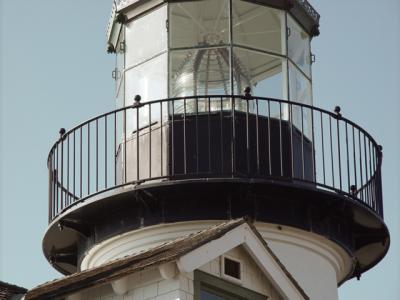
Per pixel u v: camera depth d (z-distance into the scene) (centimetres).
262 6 5291
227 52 5200
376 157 5144
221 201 4884
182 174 4878
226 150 4956
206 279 3909
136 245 4956
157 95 5197
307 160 5134
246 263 4059
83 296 3969
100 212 5025
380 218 5109
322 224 5006
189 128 4994
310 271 4972
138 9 5341
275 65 5259
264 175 4894
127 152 5109
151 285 3859
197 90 5166
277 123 5072
